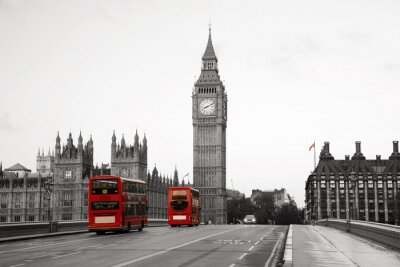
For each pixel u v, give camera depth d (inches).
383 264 1023.0
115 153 7824.8
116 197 2341.3
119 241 1843.0
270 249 1494.8
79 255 1310.3
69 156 7657.5
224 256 1290.6
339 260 1090.1
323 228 2945.4
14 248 1544.0
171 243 1726.1
